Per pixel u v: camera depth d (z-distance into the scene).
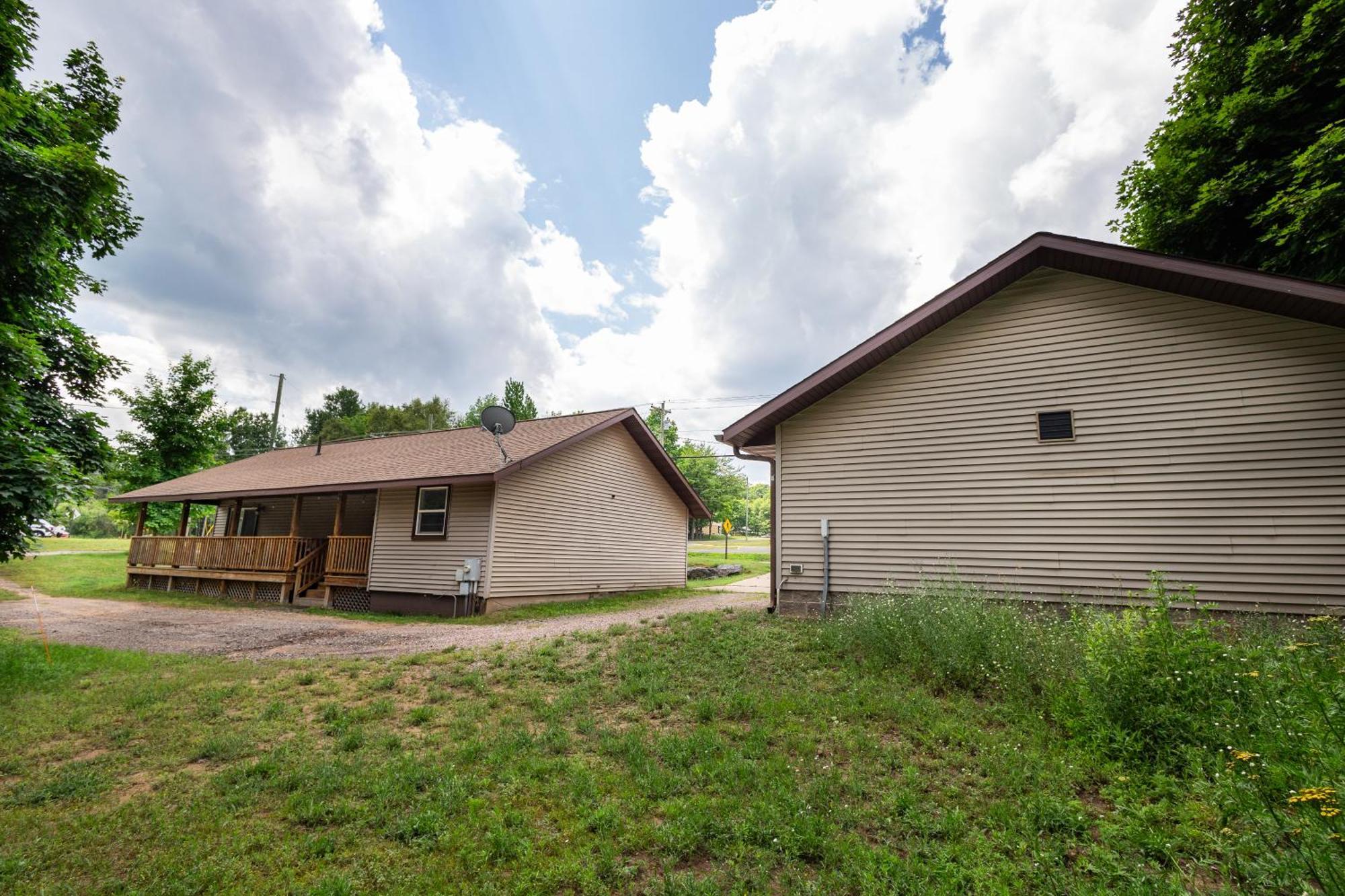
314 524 18.17
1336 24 8.52
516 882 2.73
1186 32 11.22
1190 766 3.42
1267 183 9.75
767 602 13.91
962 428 8.57
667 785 3.64
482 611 12.19
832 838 3.00
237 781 3.99
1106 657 4.25
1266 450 6.93
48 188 6.66
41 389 11.59
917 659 5.77
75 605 14.19
